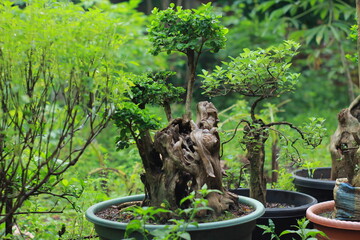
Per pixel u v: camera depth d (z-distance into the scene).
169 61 10.05
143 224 2.65
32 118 2.62
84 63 2.47
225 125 6.48
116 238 2.70
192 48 3.03
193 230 2.57
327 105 10.66
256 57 3.32
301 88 10.69
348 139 4.07
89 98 2.60
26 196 2.67
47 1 2.53
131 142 3.17
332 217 3.18
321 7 8.55
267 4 8.87
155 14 3.14
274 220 3.47
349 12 8.20
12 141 2.70
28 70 2.64
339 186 3.12
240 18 11.06
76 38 2.41
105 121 2.80
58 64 2.47
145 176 3.09
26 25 2.34
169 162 2.89
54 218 4.72
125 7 2.43
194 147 2.88
